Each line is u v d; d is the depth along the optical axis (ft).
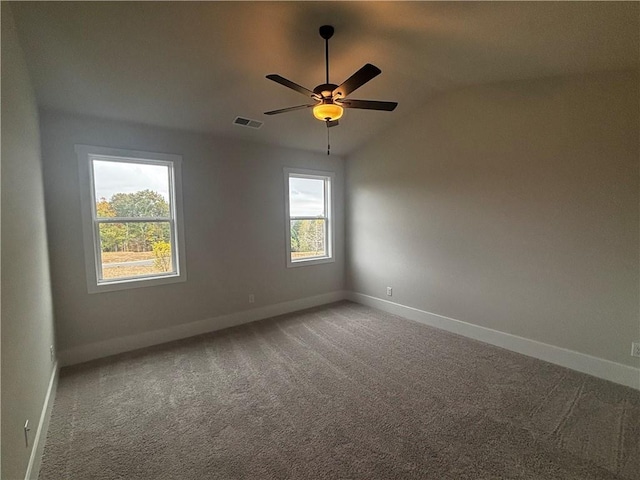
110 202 10.68
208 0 6.24
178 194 11.76
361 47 8.14
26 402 5.34
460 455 5.91
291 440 6.35
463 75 9.94
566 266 9.23
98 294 10.28
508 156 10.30
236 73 8.90
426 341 11.32
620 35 6.66
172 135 11.60
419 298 13.46
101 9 6.26
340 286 17.08
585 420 6.87
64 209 9.63
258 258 13.99
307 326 13.03
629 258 8.18
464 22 6.91
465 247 11.68
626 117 8.06
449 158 11.97
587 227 8.80
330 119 7.77
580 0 5.74
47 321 7.96
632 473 5.46
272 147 14.23
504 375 8.84
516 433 6.49
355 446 6.16
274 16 6.82
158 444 6.27
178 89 9.32
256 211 13.85
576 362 9.10
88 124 9.99
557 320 9.46
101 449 6.15
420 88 11.16
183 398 7.88
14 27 6.06
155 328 11.39
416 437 6.40
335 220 16.69
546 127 9.42
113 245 10.73
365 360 9.85
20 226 5.63
